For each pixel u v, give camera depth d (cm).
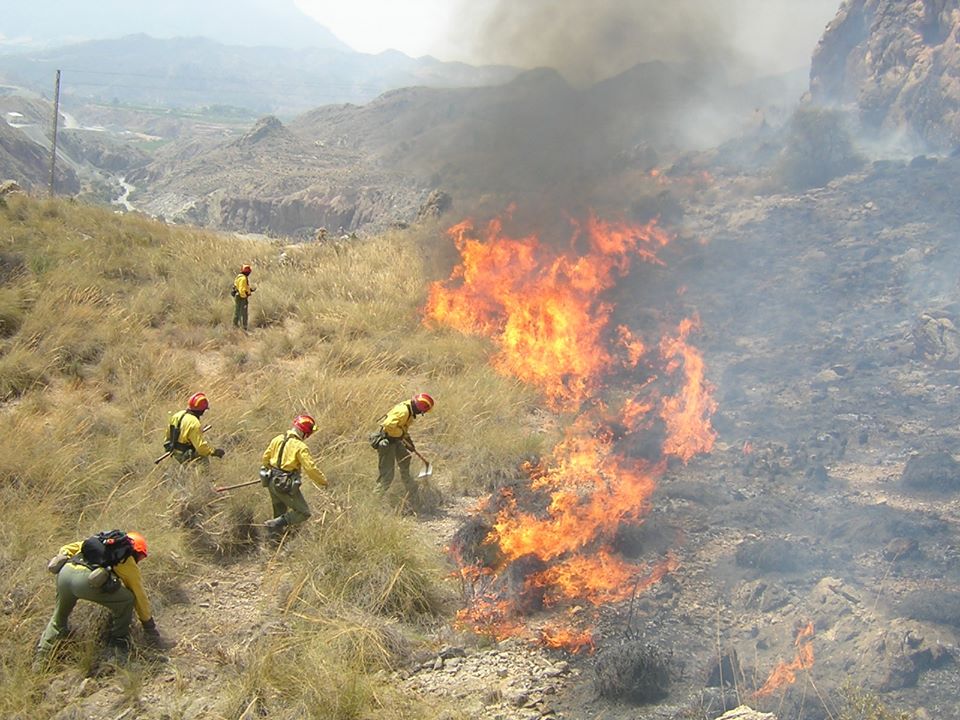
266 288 1647
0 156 17300
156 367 1148
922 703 532
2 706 516
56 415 963
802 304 1794
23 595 617
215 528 744
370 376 1143
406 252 2098
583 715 524
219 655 582
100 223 1994
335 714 512
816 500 876
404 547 696
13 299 1296
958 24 4075
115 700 536
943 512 841
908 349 1489
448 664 585
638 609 654
